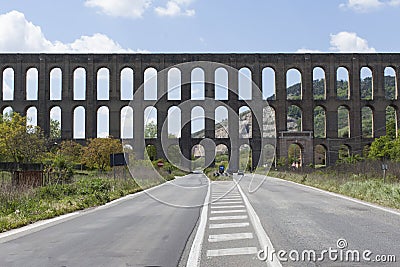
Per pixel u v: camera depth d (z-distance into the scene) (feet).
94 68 351.87
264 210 77.41
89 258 40.73
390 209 79.30
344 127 627.87
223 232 53.93
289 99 354.33
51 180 130.52
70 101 348.18
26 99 347.15
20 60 347.97
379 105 351.67
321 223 60.95
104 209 83.82
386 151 286.66
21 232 57.62
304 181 168.96
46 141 239.30
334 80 354.13
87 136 346.54
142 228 58.59
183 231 55.57
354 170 180.75
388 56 353.72
